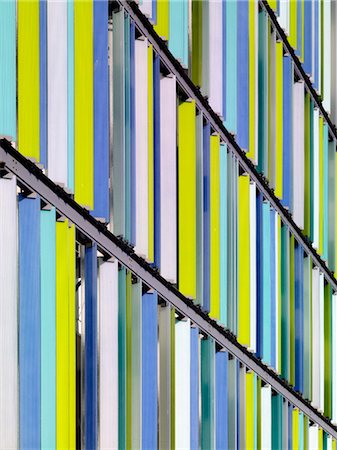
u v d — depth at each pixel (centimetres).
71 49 1675
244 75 2628
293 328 3070
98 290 1816
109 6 1856
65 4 1655
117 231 1847
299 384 3119
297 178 3167
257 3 2725
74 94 1688
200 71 2339
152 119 2008
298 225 3147
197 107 2277
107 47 1781
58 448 1573
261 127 2777
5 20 1434
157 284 2041
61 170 1630
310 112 3278
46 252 1560
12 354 1422
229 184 2505
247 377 2661
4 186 1429
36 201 1516
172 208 2119
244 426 2605
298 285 3139
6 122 1430
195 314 2261
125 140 1877
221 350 2458
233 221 2523
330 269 3500
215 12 2423
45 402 1539
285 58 3044
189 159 2255
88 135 1731
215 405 2416
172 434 2127
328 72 3503
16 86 1479
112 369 1816
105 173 1772
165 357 2102
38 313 1513
